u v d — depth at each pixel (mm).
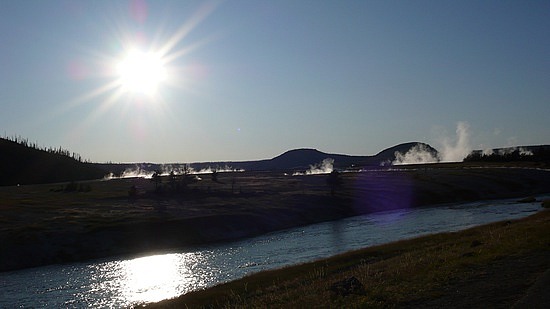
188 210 87125
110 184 158625
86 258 58750
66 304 36250
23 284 44250
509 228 38500
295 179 162250
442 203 110438
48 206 91938
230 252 57062
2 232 64500
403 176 153750
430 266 22312
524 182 135125
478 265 20656
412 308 14883
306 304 17984
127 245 64188
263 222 81375
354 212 98188
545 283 15742
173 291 38656
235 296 28672
